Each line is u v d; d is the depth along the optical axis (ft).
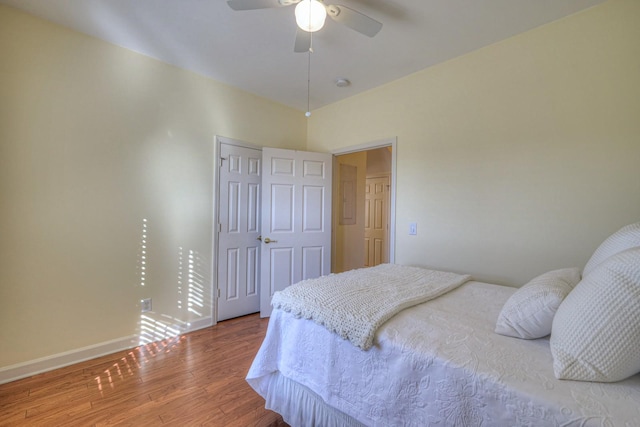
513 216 7.06
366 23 5.41
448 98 8.23
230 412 5.49
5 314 6.24
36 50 6.53
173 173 8.78
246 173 10.65
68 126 6.95
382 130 9.88
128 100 7.87
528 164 6.83
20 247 6.39
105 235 7.53
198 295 9.41
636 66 5.57
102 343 7.51
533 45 6.75
